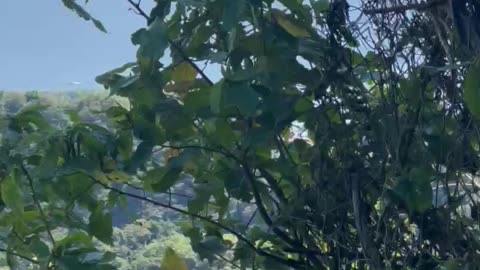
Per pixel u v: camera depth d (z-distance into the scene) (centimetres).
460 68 300
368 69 323
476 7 299
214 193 353
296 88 335
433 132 307
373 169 318
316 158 330
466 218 303
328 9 331
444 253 304
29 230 339
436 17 304
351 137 324
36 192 334
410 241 309
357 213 311
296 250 338
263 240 346
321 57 329
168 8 332
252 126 328
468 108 290
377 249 309
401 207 303
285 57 321
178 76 349
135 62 349
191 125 334
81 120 344
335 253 328
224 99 307
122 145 333
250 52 324
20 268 344
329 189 326
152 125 332
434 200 309
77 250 328
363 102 325
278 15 335
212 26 342
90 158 329
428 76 308
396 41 313
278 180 351
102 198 344
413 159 307
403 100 312
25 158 333
